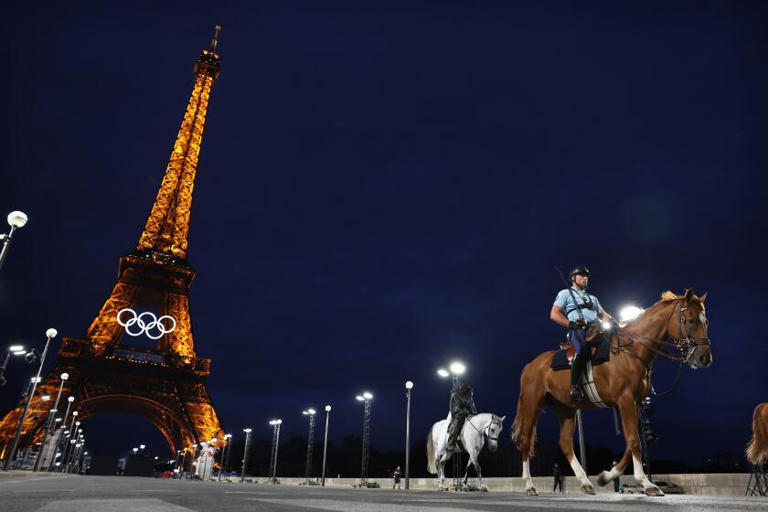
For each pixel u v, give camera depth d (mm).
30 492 6391
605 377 8812
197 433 81000
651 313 8922
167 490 8586
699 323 8336
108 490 7719
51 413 59938
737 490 19391
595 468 75062
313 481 64500
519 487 27750
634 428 8281
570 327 9398
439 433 22141
